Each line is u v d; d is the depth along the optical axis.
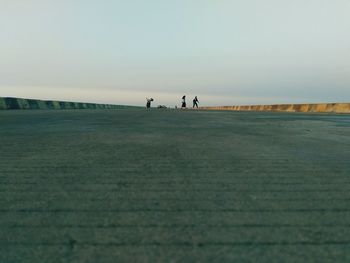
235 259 1.69
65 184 3.03
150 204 2.51
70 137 6.25
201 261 1.67
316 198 2.68
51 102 30.03
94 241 1.89
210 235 1.97
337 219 2.24
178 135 6.73
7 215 2.28
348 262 1.68
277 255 1.74
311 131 7.80
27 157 4.23
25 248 1.81
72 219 2.21
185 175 3.37
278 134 7.09
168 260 1.68
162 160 4.09
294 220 2.22
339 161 4.10
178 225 2.12
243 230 2.05
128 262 1.66
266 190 2.88
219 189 2.90
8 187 2.93
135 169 3.60
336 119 13.25
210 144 5.46
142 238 1.93
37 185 2.99
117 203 2.53
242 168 3.68
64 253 1.75
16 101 24.34
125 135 6.64
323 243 1.88
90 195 2.72
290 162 4.02
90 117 12.83
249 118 13.66
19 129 7.73
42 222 2.16
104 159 4.13
